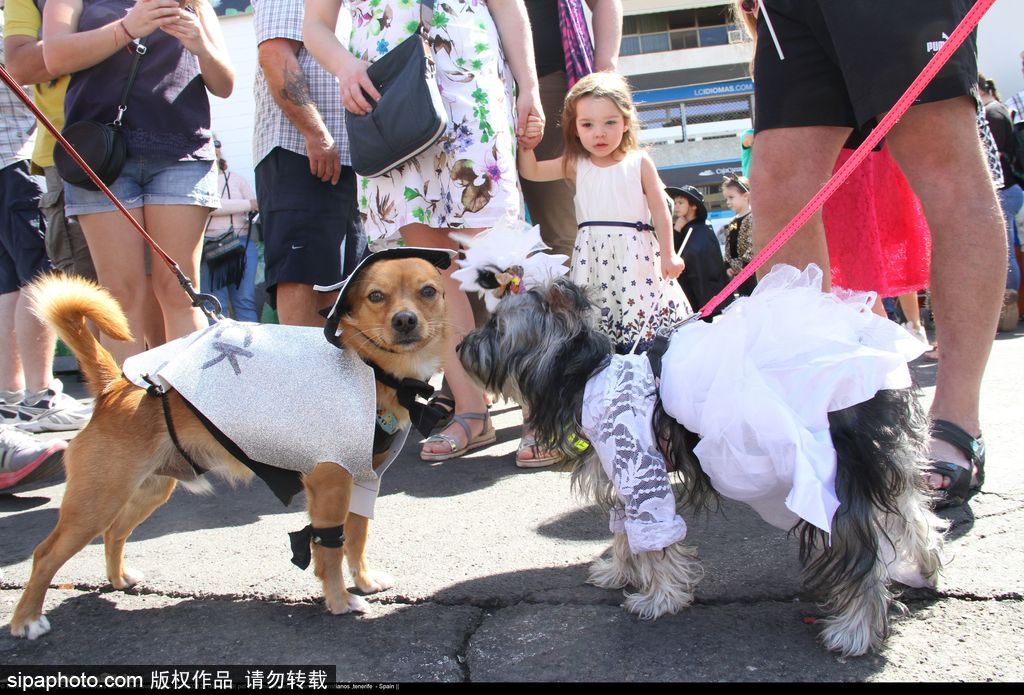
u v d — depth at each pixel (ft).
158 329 15.38
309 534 7.32
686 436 6.96
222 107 32.19
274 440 7.17
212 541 9.48
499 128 11.57
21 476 11.32
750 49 11.85
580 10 13.73
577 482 8.80
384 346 7.84
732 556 8.21
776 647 6.43
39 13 12.78
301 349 7.67
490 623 7.17
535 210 14.70
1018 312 23.39
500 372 7.64
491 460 12.44
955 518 8.48
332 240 13.26
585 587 7.75
